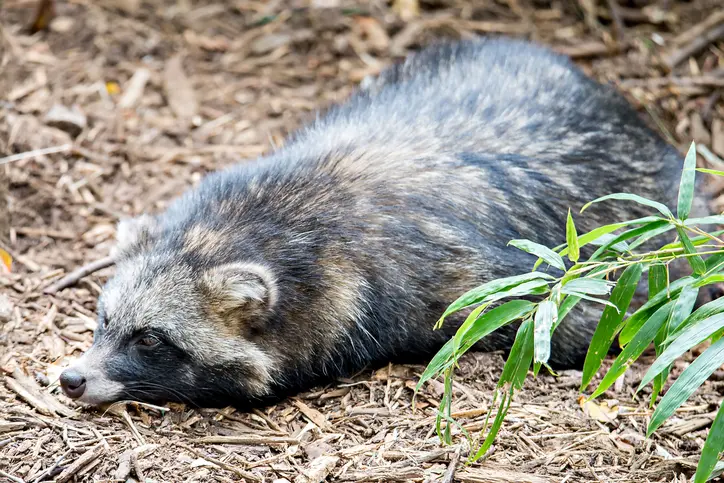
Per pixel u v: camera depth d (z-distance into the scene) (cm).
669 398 680
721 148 1458
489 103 1135
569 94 1176
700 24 1692
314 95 1537
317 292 967
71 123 1373
